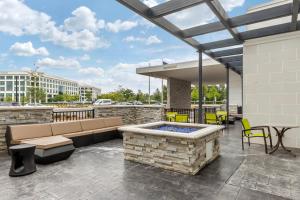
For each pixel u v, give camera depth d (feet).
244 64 18.39
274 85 17.11
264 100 17.57
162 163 11.51
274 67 17.07
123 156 13.89
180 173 10.69
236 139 19.65
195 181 9.66
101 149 15.85
